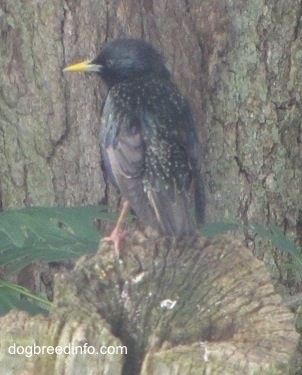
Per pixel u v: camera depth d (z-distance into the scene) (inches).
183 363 308.8
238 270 361.1
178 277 357.1
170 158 437.7
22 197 527.5
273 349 316.5
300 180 558.3
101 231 511.8
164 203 426.9
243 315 341.7
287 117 548.7
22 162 525.3
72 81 517.3
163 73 480.1
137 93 458.3
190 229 391.9
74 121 520.1
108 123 455.2
